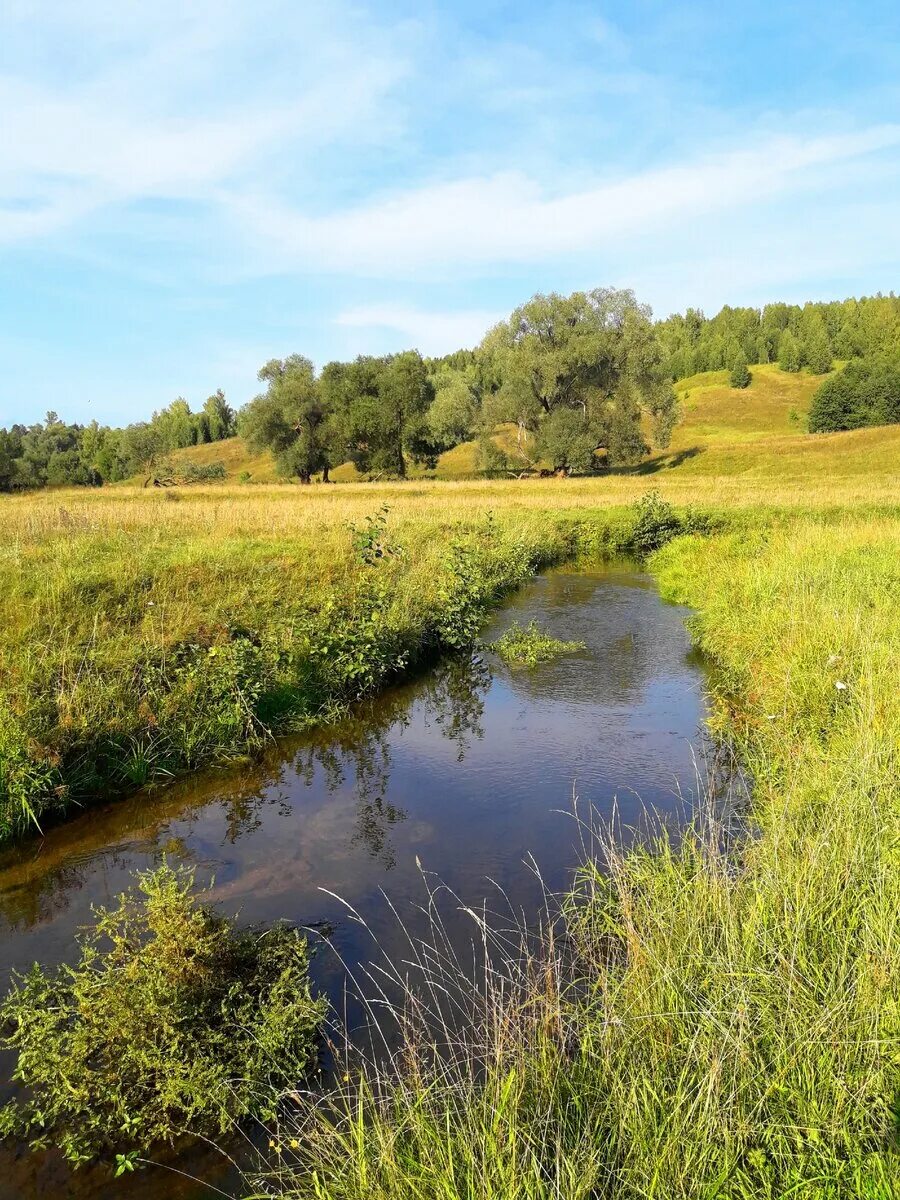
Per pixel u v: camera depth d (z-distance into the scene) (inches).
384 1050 149.0
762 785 240.8
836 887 154.8
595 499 1300.4
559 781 275.3
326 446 2603.3
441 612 483.2
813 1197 100.2
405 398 2519.7
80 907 204.7
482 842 232.5
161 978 145.6
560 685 392.8
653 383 2379.4
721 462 2426.2
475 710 359.6
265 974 162.7
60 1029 150.5
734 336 5777.6
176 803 268.8
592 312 2298.2
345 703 361.4
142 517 746.8
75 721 276.1
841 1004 122.0
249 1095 136.8
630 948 153.8
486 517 895.1
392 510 1002.1
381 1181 108.7
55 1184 127.2
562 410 2229.3
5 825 240.1
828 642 327.9
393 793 271.6
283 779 287.9
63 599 388.2
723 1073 114.8
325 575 503.8
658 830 231.8
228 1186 125.9
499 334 2367.1
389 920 192.1
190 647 354.0
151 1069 139.4
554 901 198.2
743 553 662.5
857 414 3245.6
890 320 5265.8
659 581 698.8
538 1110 115.3
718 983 133.6
